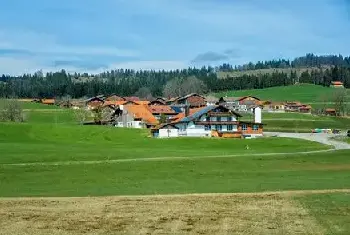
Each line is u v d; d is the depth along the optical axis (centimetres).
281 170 7256
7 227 3438
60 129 14250
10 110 19575
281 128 19838
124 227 3416
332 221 3550
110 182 5953
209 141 12850
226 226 3425
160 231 3300
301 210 3950
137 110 18938
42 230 3350
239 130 16338
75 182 5966
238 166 7706
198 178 6312
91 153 9181
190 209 4022
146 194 4891
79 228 3397
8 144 11050
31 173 6738
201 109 16950
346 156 9138
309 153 9675
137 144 12381
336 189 5119
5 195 4900
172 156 8938
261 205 4178
